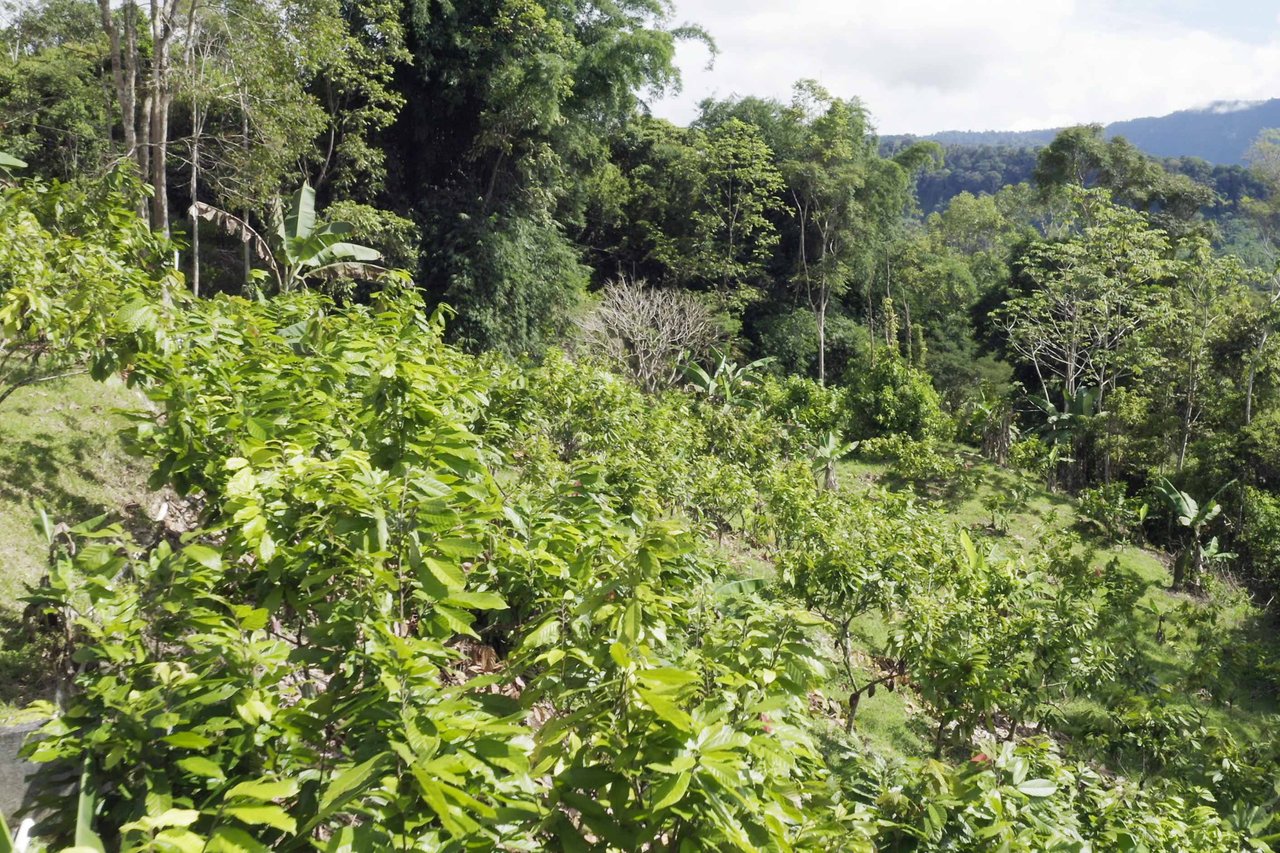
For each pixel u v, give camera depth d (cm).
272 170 1570
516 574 418
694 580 528
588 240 3669
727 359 2916
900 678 1001
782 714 337
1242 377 2444
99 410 867
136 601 322
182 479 452
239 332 623
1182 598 1816
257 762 274
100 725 265
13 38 2262
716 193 3712
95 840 241
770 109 4031
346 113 2028
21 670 470
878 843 366
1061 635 881
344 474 326
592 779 256
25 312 584
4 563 590
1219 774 811
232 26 1536
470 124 2477
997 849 355
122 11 1402
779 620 358
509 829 258
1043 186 4138
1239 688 1384
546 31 2347
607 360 2241
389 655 271
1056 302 3009
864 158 3997
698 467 1261
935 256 4484
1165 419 2506
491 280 2348
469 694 323
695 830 245
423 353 573
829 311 3884
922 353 3719
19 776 348
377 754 243
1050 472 2431
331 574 301
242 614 293
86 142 2180
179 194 2195
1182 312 2603
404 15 2230
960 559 1018
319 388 499
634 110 3161
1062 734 1014
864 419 2545
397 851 226
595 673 307
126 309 537
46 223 790
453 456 371
